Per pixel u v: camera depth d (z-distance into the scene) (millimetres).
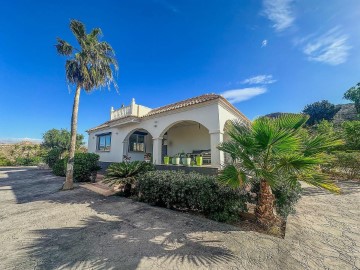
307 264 3561
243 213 5965
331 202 8336
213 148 10414
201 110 11328
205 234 4828
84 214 6520
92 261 3639
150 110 18109
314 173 4582
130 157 17375
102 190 10375
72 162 11398
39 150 35125
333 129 20203
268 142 4617
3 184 12930
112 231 5055
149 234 4840
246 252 3959
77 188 11273
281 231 5172
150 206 7418
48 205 7738
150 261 3619
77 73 12008
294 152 4723
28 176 16828
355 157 13445
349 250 4113
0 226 5527
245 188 6047
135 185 8820
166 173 7945
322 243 4434
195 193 6184
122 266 3465
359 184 12602
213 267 3414
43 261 3666
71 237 4727
